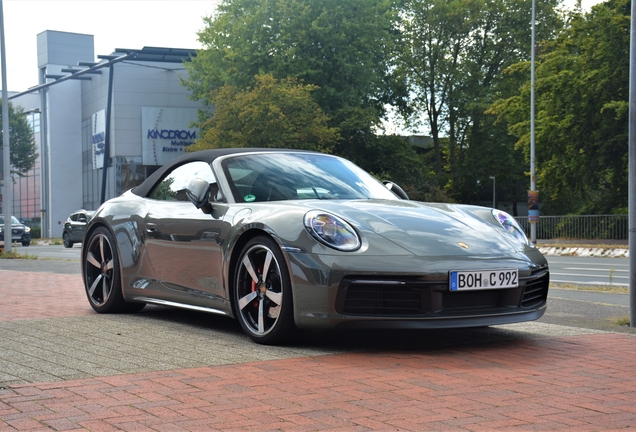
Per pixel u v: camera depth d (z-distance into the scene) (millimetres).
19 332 4516
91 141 57031
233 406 2713
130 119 51688
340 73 39469
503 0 45656
